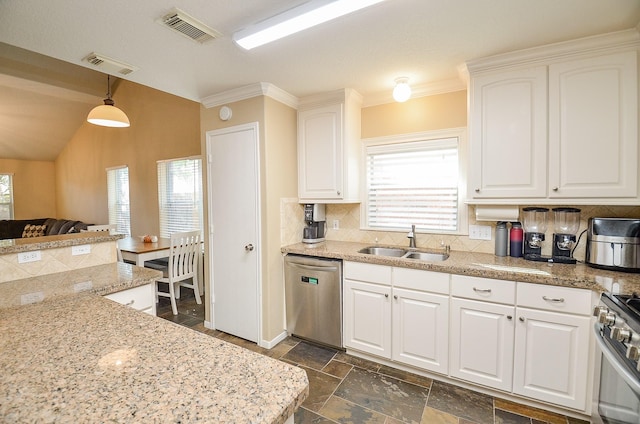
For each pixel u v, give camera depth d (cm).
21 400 71
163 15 157
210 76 238
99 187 616
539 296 176
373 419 179
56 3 145
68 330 110
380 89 270
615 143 176
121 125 354
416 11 154
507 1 147
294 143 296
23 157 696
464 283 198
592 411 148
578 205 203
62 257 195
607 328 130
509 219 221
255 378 80
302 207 309
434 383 212
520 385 184
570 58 185
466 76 225
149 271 197
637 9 153
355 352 252
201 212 435
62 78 485
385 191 290
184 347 97
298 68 224
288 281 279
